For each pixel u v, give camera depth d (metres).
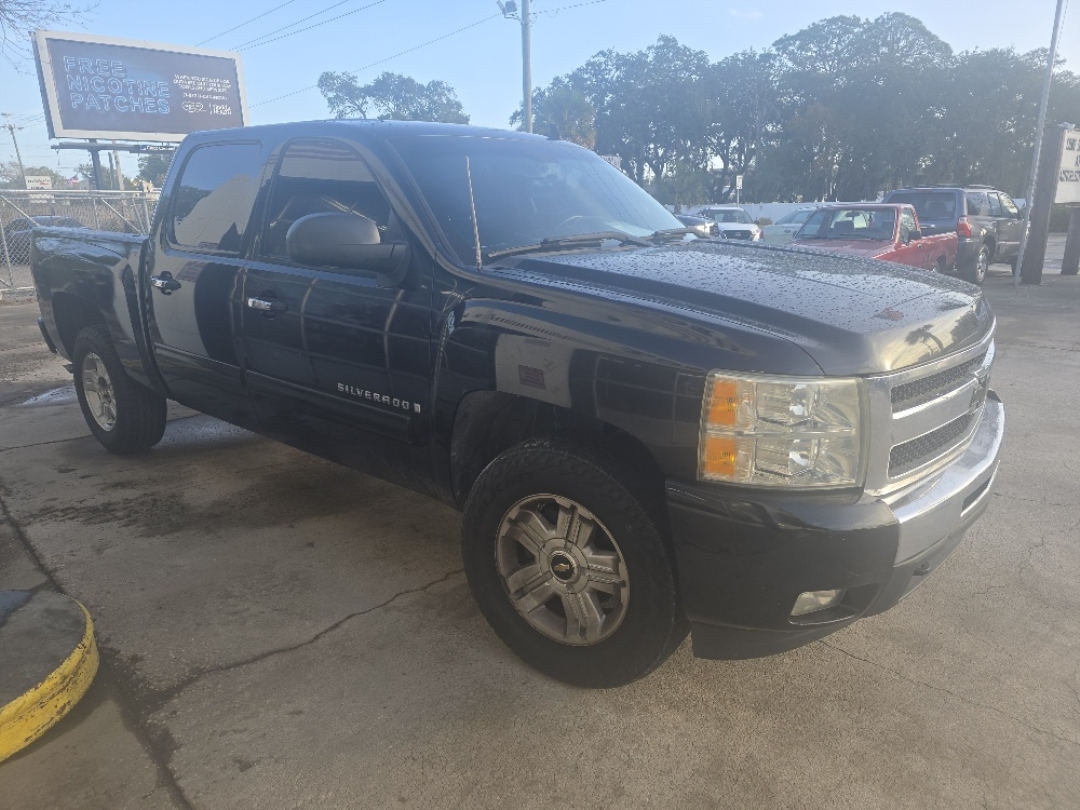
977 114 54.50
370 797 2.17
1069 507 4.13
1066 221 35.12
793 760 2.31
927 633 2.98
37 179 43.25
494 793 2.19
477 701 2.58
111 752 2.33
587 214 3.45
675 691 2.64
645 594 2.36
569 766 2.29
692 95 66.44
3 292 13.80
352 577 3.42
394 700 2.58
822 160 60.12
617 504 2.33
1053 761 2.30
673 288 2.47
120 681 2.67
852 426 2.13
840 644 2.91
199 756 2.32
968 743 2.38
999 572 3.44
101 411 5.02
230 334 3.66
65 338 5.21
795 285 2.57
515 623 2.72
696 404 2.16
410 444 2.99
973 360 2.64
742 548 2.15
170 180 4.15
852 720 2.49
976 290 2.98
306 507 4.19
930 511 2.25
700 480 2.19
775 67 67.00
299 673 2.72
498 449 2.93
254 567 3.51
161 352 4.20
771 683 2.68
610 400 2.31
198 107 25.11
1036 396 6.45
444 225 2.91
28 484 4.54
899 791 2.19
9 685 2.39
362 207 3.18
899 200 14.70
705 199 54.00
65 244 4.93
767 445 2.12
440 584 3.36
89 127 23.31
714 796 2.18
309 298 3.21
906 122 57.34
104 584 3.34
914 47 61.12
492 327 2.57
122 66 23.53
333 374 3.19
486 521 2.68
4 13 12.21
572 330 2.39
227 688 2.64
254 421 3.82
